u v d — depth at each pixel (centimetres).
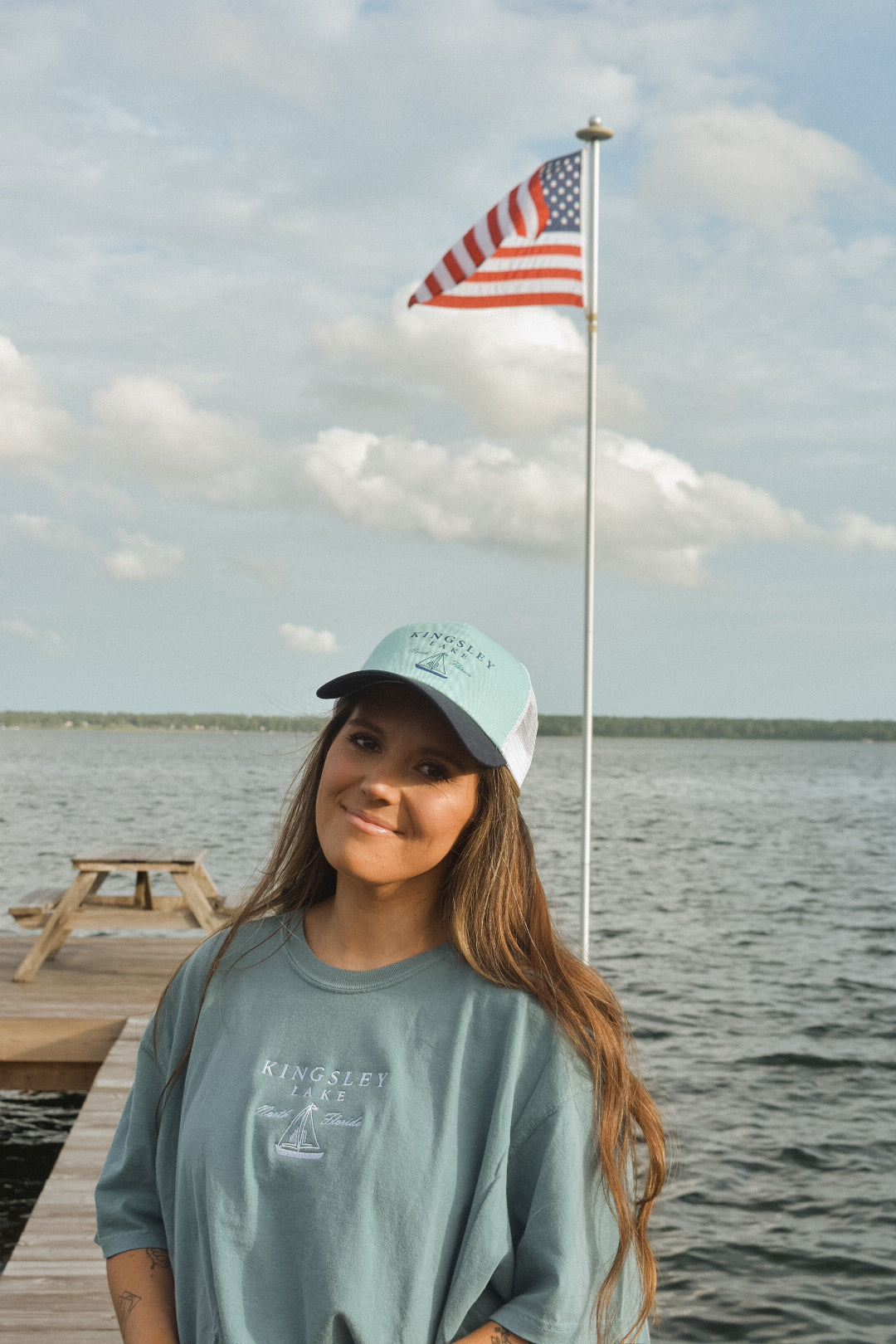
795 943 1655
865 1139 803
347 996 136
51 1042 662
